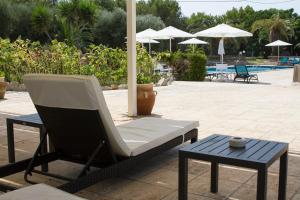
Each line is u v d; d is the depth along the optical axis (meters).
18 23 22.11
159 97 9.30
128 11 6.38
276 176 3.55
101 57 11.76
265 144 2.95
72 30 19.11
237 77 14.86
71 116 2.96
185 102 8.45
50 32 20.98
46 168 3.64
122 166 3.04
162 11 37.97
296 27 37.97
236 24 42.03
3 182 3.39
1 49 11.34
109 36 26.12
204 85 12.54
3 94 9.05
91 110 2.82
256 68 23.91
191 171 3.73
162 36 16.22
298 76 13.29
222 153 2.67
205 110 7.34
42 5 22.73
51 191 2.06
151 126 4.01
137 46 11.92
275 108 7.59
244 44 39.22
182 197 2.81
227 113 6.99
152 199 3.06
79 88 2.76
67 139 3.21
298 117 6.58
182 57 14.90
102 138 2.97
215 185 3.17
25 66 11.35
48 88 2.93
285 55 37.75
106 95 9.64
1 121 6.19
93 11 20.34
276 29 35.72
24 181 3.43
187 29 39.25
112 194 3.17
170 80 13.30
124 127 3.97
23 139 4.94
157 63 13.02
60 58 11.53
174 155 4.31
